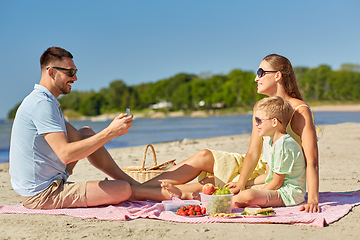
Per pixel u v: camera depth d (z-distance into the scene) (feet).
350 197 12.73
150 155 28.96
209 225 9.59
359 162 22.36
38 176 10.92
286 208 11.12
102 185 11.09
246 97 365.20
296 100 11.90
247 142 38.55
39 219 10.17
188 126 126.72
